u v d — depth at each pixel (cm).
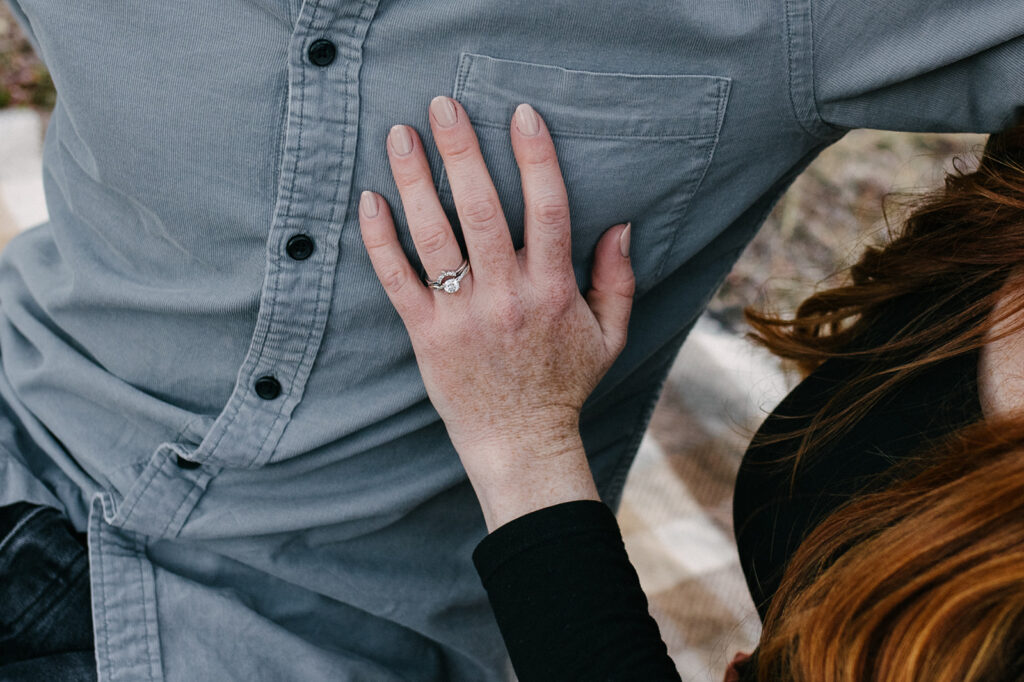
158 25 79
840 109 85
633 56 81
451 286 81
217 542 99
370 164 81
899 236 96
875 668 63
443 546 107
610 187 85
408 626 107
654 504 206
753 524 89
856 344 90
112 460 100
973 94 82
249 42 78
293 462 95
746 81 83
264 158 81
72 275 100
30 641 95
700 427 220
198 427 95
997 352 70
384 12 77
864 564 64
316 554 102
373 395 92
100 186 90
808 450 83
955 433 67
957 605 58
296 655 98
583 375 87
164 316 92
